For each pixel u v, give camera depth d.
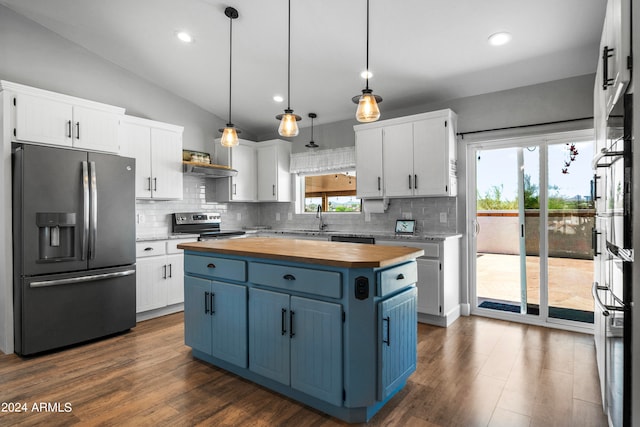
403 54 3.24
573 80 3.25
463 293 3.80
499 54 3.09
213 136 4.97
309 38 3.20
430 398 2.11
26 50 3.29
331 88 4.03
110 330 3.20
